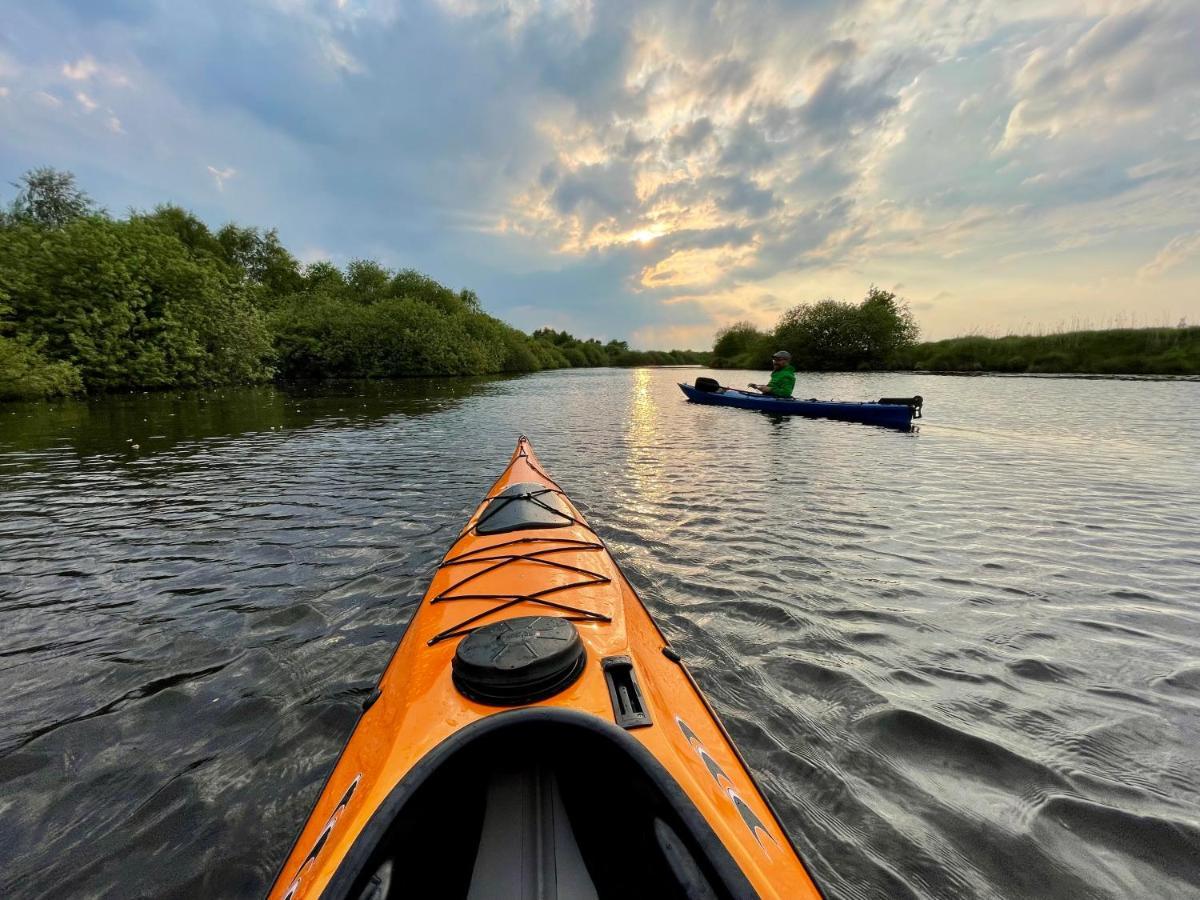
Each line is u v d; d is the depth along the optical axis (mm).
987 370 33562
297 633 3283
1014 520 5383
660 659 2297
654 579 3998
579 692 1696
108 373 18047
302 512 5527
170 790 2143
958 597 3750
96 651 3107
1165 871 1798
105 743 2400
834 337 40969
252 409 14938
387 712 1901
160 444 9391
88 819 2016
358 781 1569
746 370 50469
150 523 5188
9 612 3531
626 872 1437
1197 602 3689
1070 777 2186
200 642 3195
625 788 1464
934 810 2033
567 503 4195
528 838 1369
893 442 9844
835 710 2586
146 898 1733
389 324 33094
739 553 4496
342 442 9750
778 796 2104
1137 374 28312
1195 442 9789
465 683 1690
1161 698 2682
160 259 20250
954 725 2480
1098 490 6504
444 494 6203
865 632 3291
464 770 1443
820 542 4754
